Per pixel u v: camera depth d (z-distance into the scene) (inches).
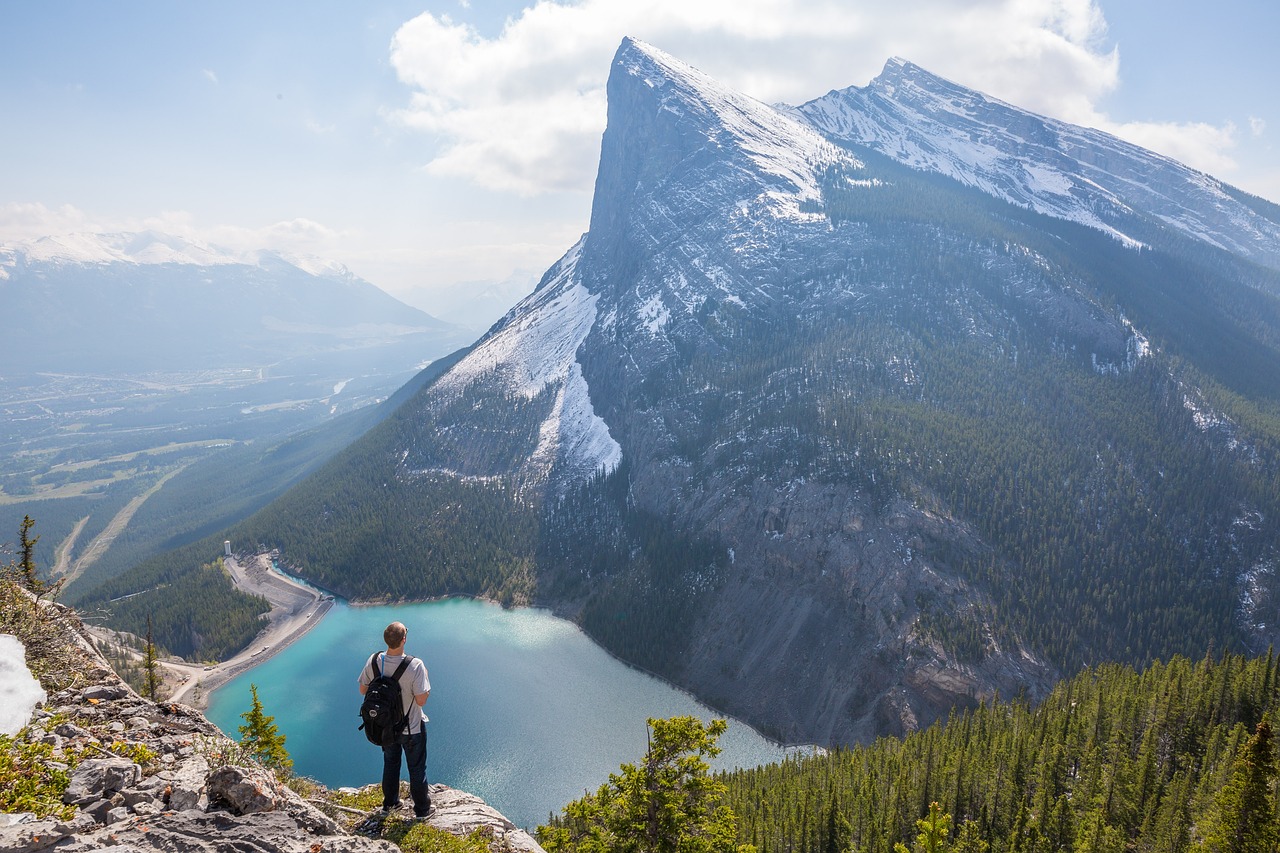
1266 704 3523.6
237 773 458.9
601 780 4571.9
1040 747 3683.6
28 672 577.0
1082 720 3880.4
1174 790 2952.8
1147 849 2844.5
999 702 5029.5
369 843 464.1
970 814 3454.7
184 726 576.7
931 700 5403.5
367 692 559.2
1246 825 1959.9
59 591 772.6
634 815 1066.1
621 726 5319.9
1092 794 3228.3
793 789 3607.3
